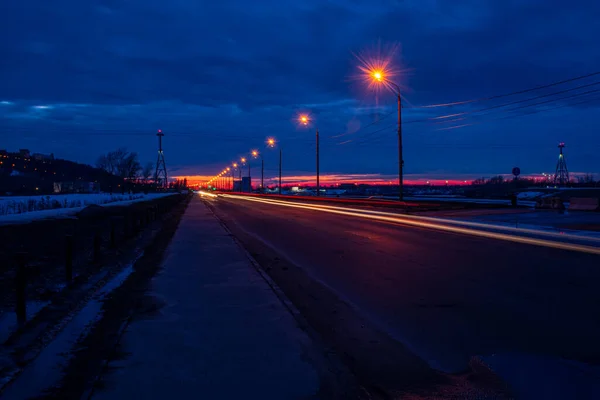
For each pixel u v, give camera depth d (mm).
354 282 10016
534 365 5102
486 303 7930
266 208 47344
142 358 5141
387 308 7758
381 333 6410
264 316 6887
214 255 13289
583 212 31219
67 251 10086
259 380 4582
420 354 5547
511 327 6543
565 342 5855
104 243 17922
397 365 5199
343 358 5422
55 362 5137
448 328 6562
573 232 19156
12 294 8789
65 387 4488
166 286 9062
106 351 5496
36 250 15516
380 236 19516
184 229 22109
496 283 9562
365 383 4688
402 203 40750
